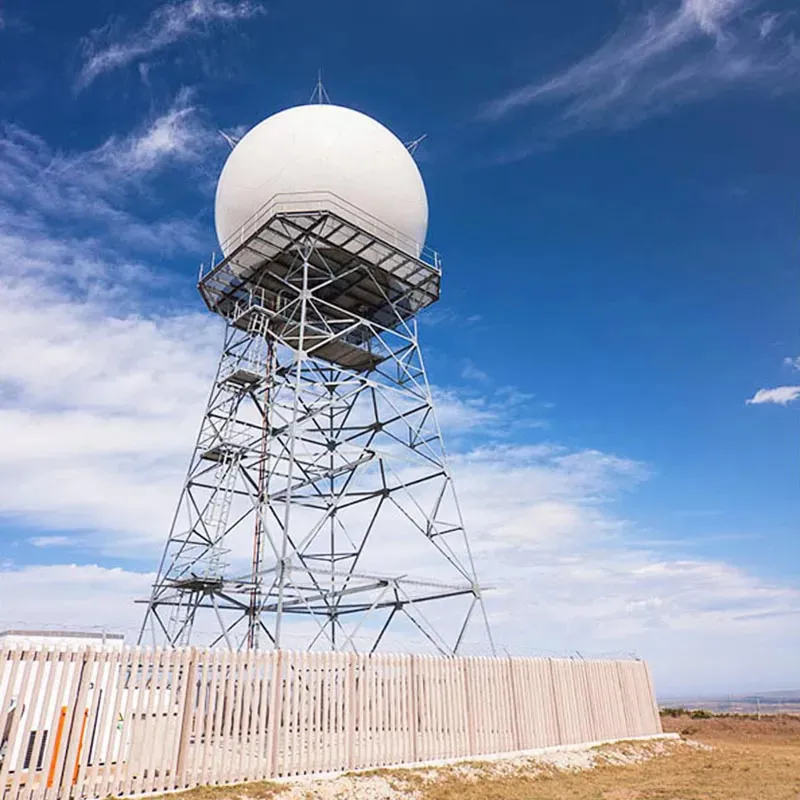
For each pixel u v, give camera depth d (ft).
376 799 48.78
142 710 44.73
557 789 55.11
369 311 97.55
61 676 42.06
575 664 81.05
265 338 89.66
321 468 91.09
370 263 85.51
